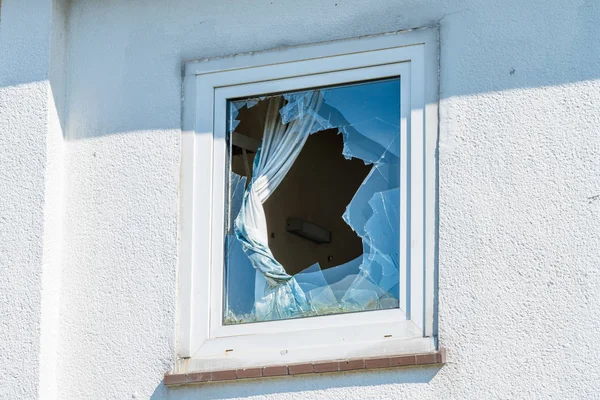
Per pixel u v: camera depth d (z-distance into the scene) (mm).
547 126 18828
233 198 20531
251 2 21000
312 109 20438
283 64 20562
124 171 21031
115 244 20781
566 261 18281
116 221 20859
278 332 19562
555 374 17969
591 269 18156
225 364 19609
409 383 18547
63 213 21156
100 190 21094
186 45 21219
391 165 19703
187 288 20250
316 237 19938
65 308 20750
